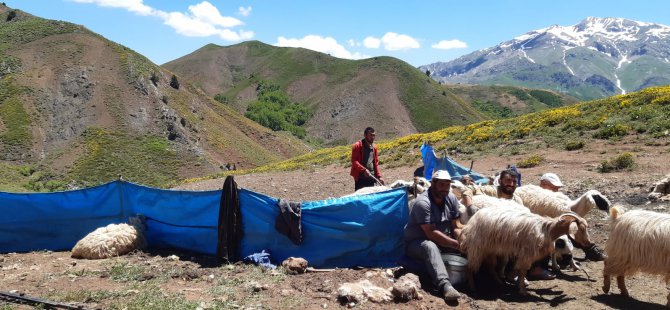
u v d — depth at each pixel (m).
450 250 6.72
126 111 123.44
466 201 7.12
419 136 29.17
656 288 6.67
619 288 6.37
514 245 6.12
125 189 9.33
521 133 22.58
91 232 9.09
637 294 6.45
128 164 106.25
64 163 103.50
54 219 9.49
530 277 6.97
